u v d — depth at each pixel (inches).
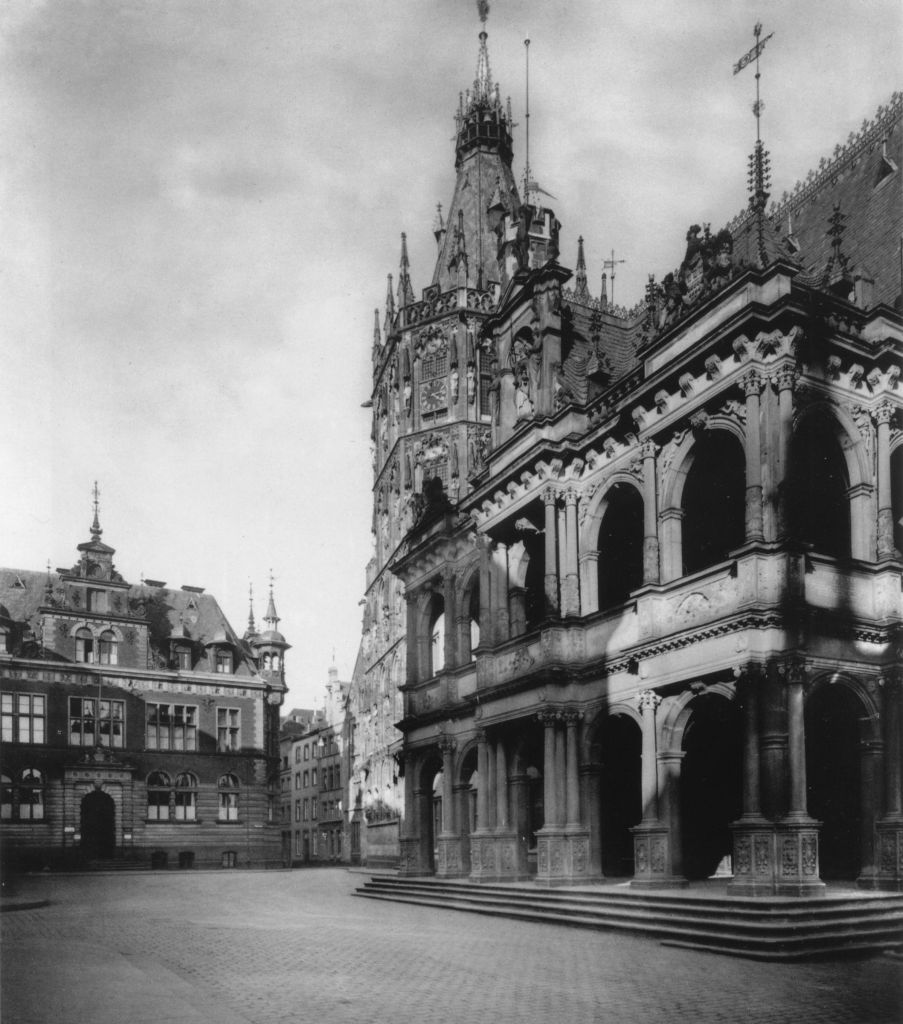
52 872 2332.7
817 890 802.8
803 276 1053.8
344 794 3700.8
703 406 987.3
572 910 952.3
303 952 760.3
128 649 2714.1
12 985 604.7
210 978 637.3
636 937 826.8
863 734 914.1
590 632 1142.3
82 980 625.6
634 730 1237.7
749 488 914.7
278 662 3031.5
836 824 1001.5
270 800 2851.9
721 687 919.0
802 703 855.7
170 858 2628.0
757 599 874.8
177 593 3014.3
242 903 1301.7
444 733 1459.2
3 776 2422.5
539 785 1416.1
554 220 1312.7
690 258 1086.4
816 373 948.6
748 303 918.4
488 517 1358.3
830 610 887.7
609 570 1282.0
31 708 2534.5
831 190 1246.3
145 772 2647.6
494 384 1445.6
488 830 1280.8
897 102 1179.9
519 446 1305.4
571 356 1338.6
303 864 3580.2
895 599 917.2
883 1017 513.3
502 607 1338.6
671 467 1041.5
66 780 2485.2
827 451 994.1
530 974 642.8
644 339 1152.2
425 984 609.9
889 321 979.3
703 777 1149.1
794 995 567.2
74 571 2704.2
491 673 1307.8
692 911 820.6
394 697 2400.3
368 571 2817.4
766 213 1343.5
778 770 840.9
